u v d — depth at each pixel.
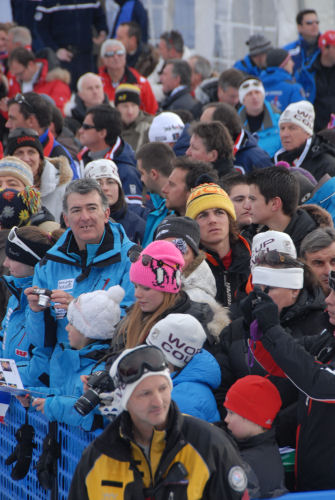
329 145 17.61
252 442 8.19
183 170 13.30
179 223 10.52
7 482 10.89
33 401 9.66
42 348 10.77
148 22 33.88
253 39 28.81
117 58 26.62
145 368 6.98
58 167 16.95
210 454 7.25
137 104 22.94
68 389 9.78
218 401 9.48
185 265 10.41
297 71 27.47
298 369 8.09
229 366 9.55
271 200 12.22
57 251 11.26
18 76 26.66
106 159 16.64
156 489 7.19
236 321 9.70
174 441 7.18
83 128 18.17
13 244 11.76
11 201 13.60
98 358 9.73
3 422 10.86
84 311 9.75
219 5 33.59
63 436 9.42
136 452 7.23
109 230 11.19
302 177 14.85
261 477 7.93
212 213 11.57
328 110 26.44
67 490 9.32
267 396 8.23
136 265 9.38
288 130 17.45
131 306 9.81
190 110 24.92
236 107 23.17
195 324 9.00
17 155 16.19
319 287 9.61
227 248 11.77
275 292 9.20
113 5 33.03
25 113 17.95
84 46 31.05
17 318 11.90
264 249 10.16
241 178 13.73
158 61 29.67
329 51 26.06
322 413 8.26
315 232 10.99
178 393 8.80
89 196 10.84
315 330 9.28
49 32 30.97
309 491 8.17
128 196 17.61
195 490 7.15
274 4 33.84
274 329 8.30
